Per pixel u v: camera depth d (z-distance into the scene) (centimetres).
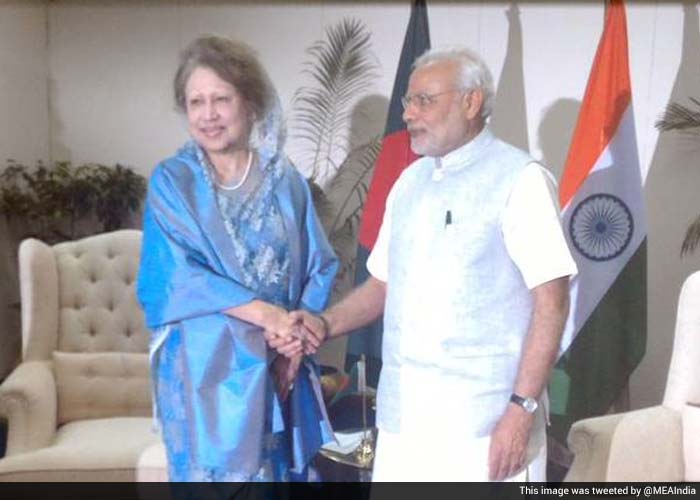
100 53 279
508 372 146
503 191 142
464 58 148
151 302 150
